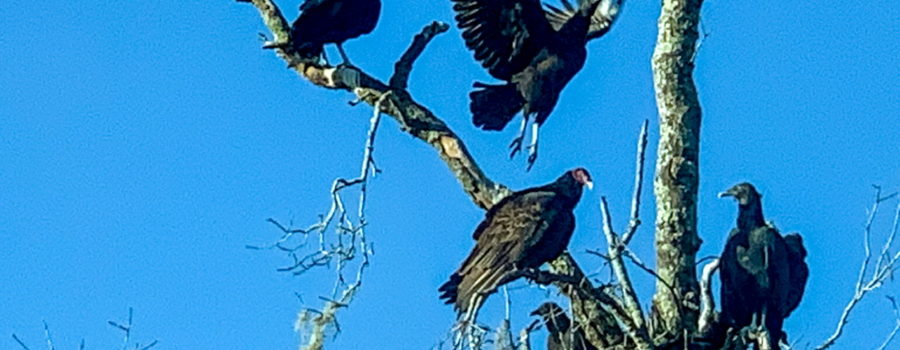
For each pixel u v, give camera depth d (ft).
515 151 32.91
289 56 32.07
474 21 32.78
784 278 30.22
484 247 30.60
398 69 30.94
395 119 30.91
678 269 29.17
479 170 31.27
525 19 32.91
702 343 28.71
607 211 28.37
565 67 32.99
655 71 29.71
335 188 27.91
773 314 30.04
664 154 29.48
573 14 34.76
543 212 30.63
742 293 29.91
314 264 27.71
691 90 29.55
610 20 34.68
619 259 28.19
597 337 28.89
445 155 31.12
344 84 31.14
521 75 32.99
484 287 30.12
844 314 26.78
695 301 29.04
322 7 31.96
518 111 33.12
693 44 29.58
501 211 30.78
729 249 30.40
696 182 29.43
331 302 27.73
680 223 29.25
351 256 27.81
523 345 26.50
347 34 32.19
